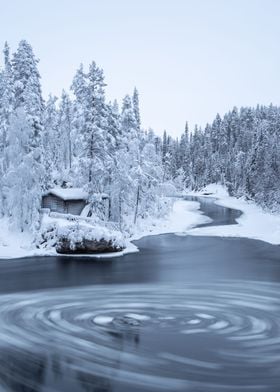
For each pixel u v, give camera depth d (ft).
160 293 67.67
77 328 48.62
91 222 131.85
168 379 35.42
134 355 40.42
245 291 69.31
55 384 34.22
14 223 120.98
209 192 430.61
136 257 105.60
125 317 53.52
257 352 41.68
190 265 94.73
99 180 142.82
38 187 123.75
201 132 554.46
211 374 36.47
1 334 46.42
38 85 145.38
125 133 176.86
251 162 311.27
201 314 55.31
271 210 238.48
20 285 74.33
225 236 147.95
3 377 35.37
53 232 112.68
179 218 205.57
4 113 140.36
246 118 525.75
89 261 99.60
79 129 158.30
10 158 124.06
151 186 178.81
